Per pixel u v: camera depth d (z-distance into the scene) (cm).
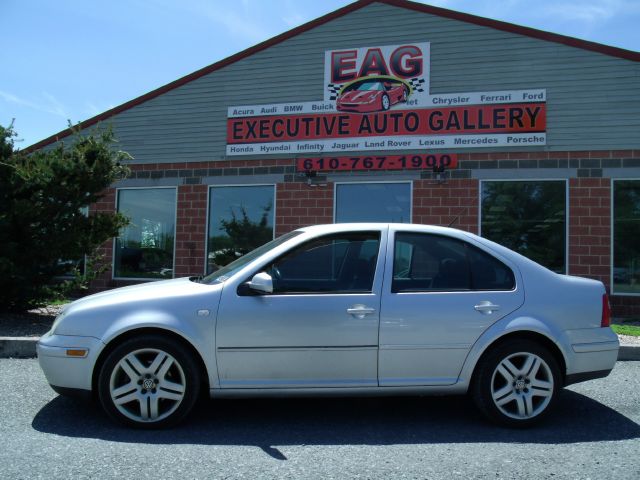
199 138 1208
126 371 423
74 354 424
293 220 1145
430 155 1084
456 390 441
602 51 1026
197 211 1200
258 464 363
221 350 427
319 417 471
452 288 451
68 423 440
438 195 1080
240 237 1177
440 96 1089
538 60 1053
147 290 451
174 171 1218
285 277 449
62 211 840
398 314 436
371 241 463
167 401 438
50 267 873
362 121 1123
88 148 849
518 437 423
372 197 1114
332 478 342
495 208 1059
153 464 360
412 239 466
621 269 1009
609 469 361
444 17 1096
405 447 400
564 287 458
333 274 454
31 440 401
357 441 412
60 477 337
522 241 1046
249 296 435
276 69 1173
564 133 1037
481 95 1072
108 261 1237
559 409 496
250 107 1182
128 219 924
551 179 1037
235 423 451
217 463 364
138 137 1240
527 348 439
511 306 445
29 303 891
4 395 513
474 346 439
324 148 1138
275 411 486
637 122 1009
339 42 1144
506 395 439
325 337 432
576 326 450
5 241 815
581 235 1022
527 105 1052
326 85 1144
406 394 443
